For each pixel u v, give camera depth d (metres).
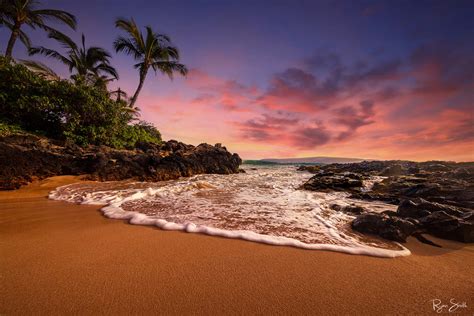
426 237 3.74
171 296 1.98
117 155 11.29
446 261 2.87
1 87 9.97
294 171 26.06
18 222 4.08
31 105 9.88
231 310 1.83
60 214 4.67
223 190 9.11
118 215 4.63
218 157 19.55
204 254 2.87
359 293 2.11
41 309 1.76
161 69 22.27
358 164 23.56
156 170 12.18
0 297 1.89
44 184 8.23
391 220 3.86
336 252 3.04
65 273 2.30
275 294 2.06
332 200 7.62
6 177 7.65
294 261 2.74
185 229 3.79
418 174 11.88
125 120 14.40
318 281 2.30
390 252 3.07
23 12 15.81
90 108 11.44
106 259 2.65
